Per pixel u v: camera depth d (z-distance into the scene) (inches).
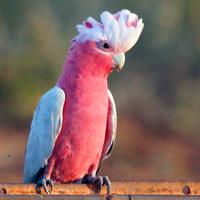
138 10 1037.2
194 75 1022.4
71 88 351.3
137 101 973.8
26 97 956.6
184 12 1042.7
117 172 825.5
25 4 1042.7
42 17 1027.3
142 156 860.6
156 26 1035.3
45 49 991.0
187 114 949.2
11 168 807.7
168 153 866.8
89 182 349.7
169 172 831.1
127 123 932.0
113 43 350.6
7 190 326.0
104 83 354.0
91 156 354.9
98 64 350.9
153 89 1000.2
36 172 359.9
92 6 1047.6
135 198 320.5
